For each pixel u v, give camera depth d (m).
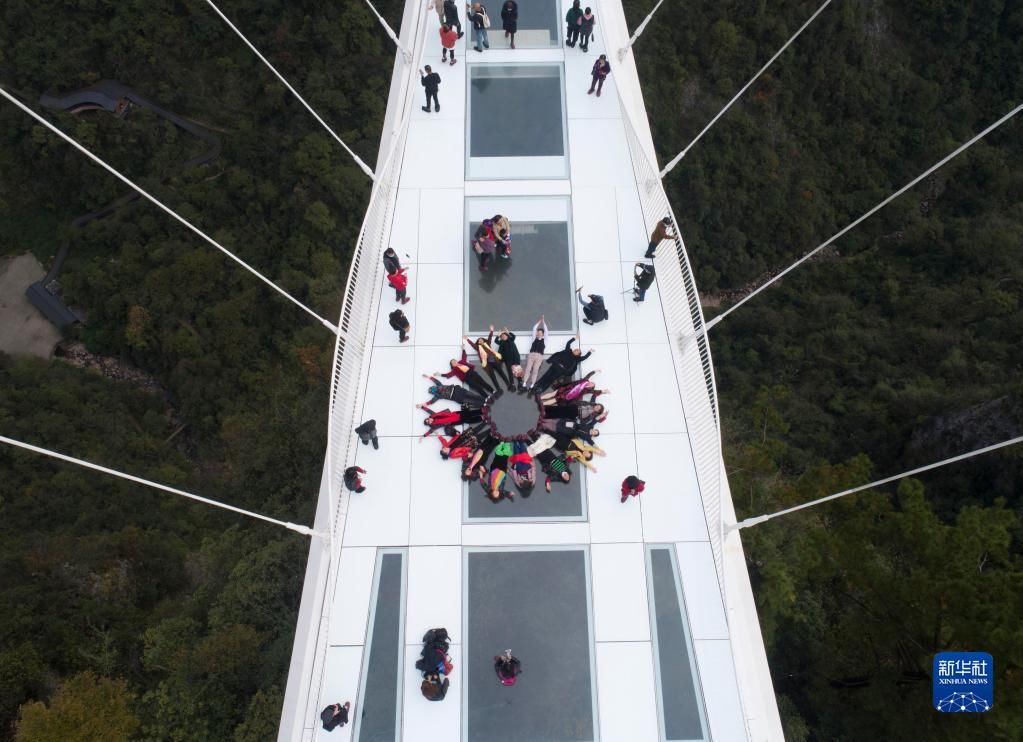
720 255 61.62
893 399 45.88
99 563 39.53
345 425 20.44
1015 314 49.97
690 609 18.36
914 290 56.94
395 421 20.69
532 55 27.16
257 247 60.28
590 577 18.75
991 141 70.50
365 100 60.88
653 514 19.52
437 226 23.88
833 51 65.50
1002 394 41.12
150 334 57.72
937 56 68.75
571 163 24.95
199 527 46.31
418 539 19.23
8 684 32.22
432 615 18.28
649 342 21.81
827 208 65.31
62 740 27.33
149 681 33.06
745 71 63.34
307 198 59.84
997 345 48.41
